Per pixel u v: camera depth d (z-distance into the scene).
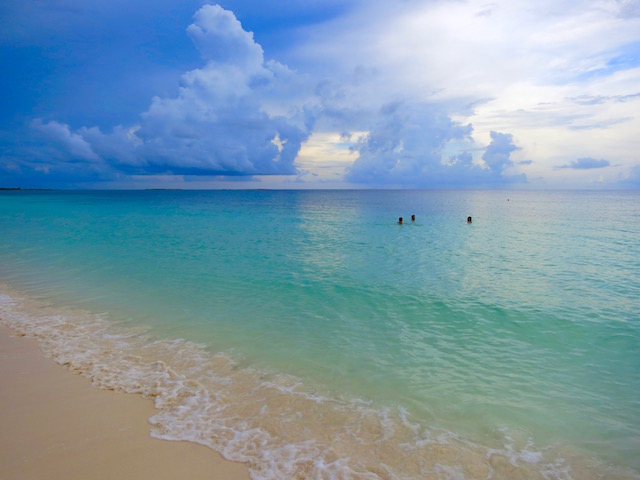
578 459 4.91
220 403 6.02
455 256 19.55
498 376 7.04
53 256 18.59
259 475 4.48
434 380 6.87
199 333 8.97
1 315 10.10
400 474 4.55
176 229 31.22
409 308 10.95
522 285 13.59
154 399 6.09
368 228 33.38
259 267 16.36
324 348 8.20
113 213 49.59
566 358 7.83
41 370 7.01
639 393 6.50
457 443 5.16
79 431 5.24
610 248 22.33
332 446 5.04
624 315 10.36
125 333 8.93
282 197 131.25
